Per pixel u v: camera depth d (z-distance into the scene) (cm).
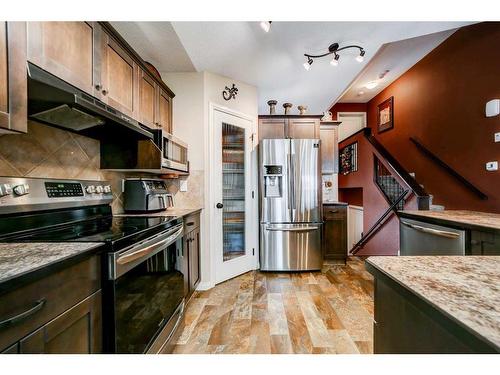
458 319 46
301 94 365
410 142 404
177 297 180
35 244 97
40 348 71
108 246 101
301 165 312
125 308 109
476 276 68
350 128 574
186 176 275
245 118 319
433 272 72
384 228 373
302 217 311
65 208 155
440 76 338
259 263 319
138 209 219
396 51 353
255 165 330
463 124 302
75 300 85
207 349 164
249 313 210
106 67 158
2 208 116
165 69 269
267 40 220
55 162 155
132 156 199
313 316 205
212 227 277
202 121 274
